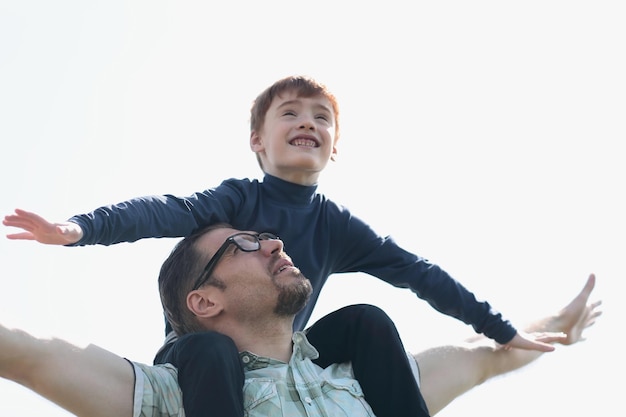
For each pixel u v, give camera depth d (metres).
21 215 4.64
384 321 5.41
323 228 6.19
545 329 6.63
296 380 5.14
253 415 4.95
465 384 6.10
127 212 5.23
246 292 5.45
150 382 4.96
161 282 5.80
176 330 5.71
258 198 6.14
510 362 6.41
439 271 6.24
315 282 6.09
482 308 6.16
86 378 4.84
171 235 5.59
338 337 5.46
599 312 6.89
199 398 4.78
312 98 6.35
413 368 5.94
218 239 5.65
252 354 5.22
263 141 6.40
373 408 5.25
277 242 5.58
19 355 4.71
